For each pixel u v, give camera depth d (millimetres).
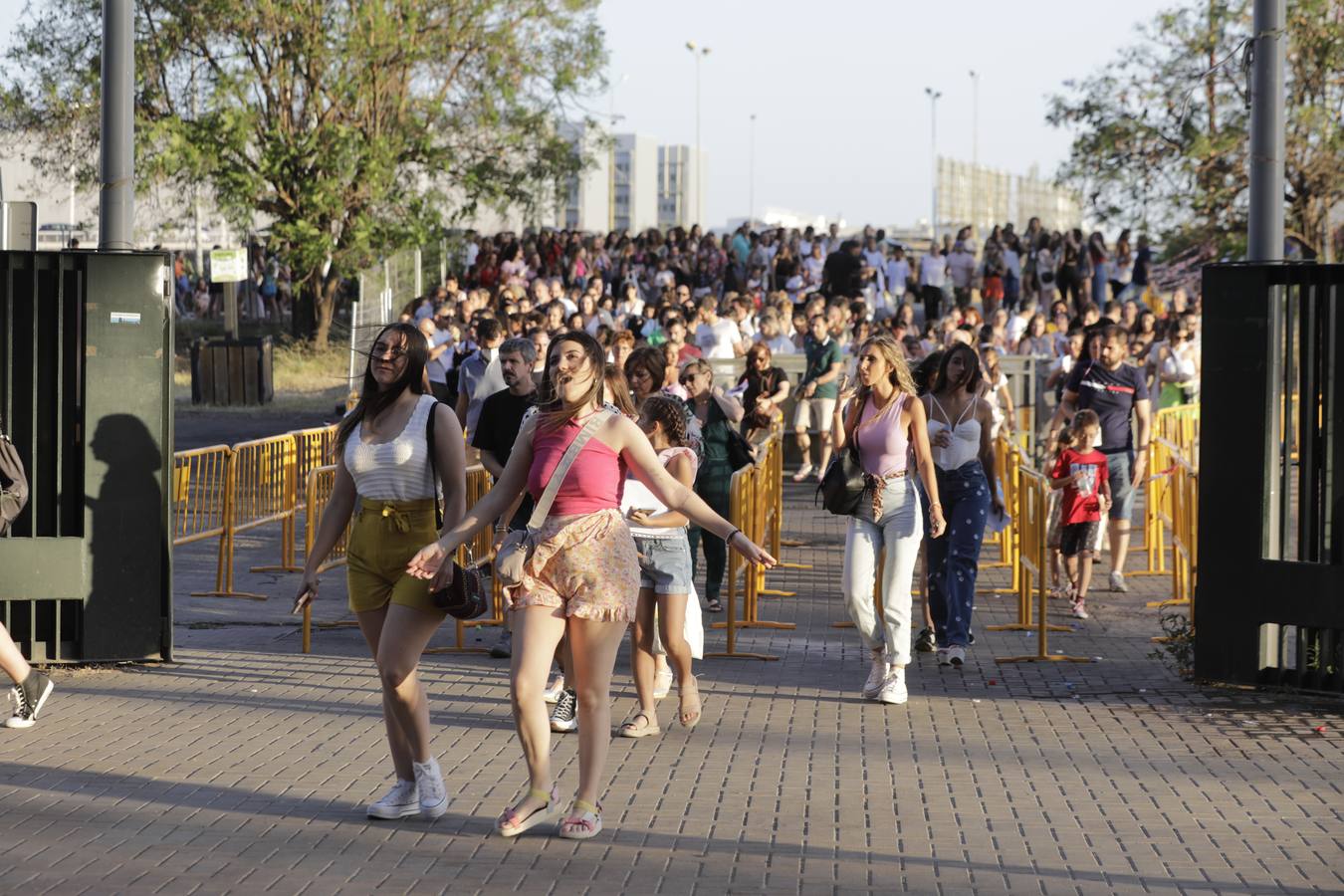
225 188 33094
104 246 9195
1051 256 31953
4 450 7707
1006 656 9570
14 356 8836
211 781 6633
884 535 8273
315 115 34094
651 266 34875
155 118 33188
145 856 5613
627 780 6703
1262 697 8336
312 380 33188
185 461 12227
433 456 5930
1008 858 5641
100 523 8938
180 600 11703
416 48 33406
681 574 7500
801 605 11508
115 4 9141
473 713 7938
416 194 34781
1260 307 8367
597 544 5762
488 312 18641
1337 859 5652
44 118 34250
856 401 8344
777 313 22625
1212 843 5840
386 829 5957
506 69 34594
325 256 33625
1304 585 8266
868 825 6043
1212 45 29312
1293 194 28281
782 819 6117
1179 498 11750
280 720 7773
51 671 8852
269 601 11695
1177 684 8703
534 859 5605
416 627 5859
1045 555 9672
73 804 6262
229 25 32688
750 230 35125
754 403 14117
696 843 5805
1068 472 10891
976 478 9414
